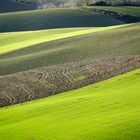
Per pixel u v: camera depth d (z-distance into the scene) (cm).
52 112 5162
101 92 5816
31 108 5566
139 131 3838
